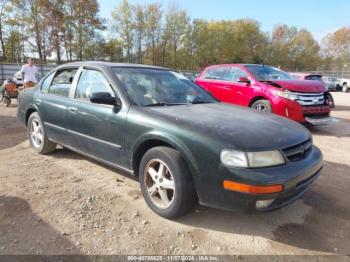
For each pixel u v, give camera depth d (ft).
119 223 9.74
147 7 152.05
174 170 9.39
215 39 174.91
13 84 35.78
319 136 22.57
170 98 12.55
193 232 9.39
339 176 14.20
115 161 11.73
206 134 9.00
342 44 218.79
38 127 16.37
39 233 9.07
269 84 23.54
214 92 27.78
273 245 8.89
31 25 115.44
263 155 8.57
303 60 221.46
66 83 14.48
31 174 13.52
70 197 11.35
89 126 12.48
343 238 9.31
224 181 8.54
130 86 12.06
